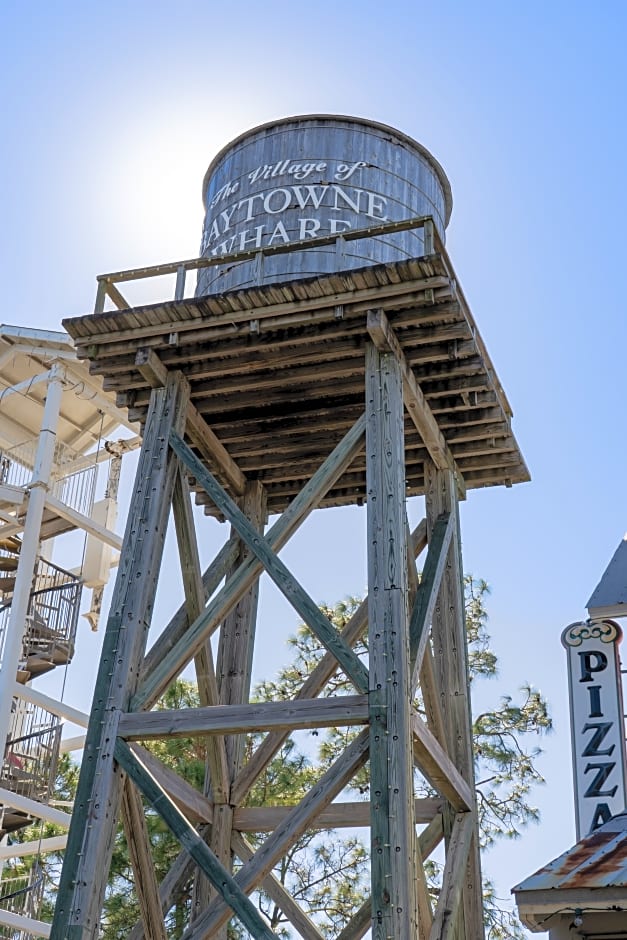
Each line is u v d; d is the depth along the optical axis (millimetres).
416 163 13773
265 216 13086
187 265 12219
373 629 10172
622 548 11125
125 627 10875
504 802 18812
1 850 18297
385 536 10570
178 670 10828
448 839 12016
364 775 18406
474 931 11539
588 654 10469
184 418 12211
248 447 13523
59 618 19438
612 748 10078
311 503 11172
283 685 19609
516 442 13273
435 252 11430
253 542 11016
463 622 12875
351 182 13141
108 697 10555
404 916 8953
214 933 10031
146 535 11352
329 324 11484
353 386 12227
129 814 10539
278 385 12336
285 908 12109
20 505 19688
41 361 20875
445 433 13148
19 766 19500
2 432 22266
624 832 8125
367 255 12711
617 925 7512
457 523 13289
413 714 10242
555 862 7801
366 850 18422
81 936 9531
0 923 17281
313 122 13508
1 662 18844
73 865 9828
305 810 9750
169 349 12070
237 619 13609
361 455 13344
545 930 7668
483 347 12453
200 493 13875
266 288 11375
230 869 12367
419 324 11422
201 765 16156
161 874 15977
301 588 10672
